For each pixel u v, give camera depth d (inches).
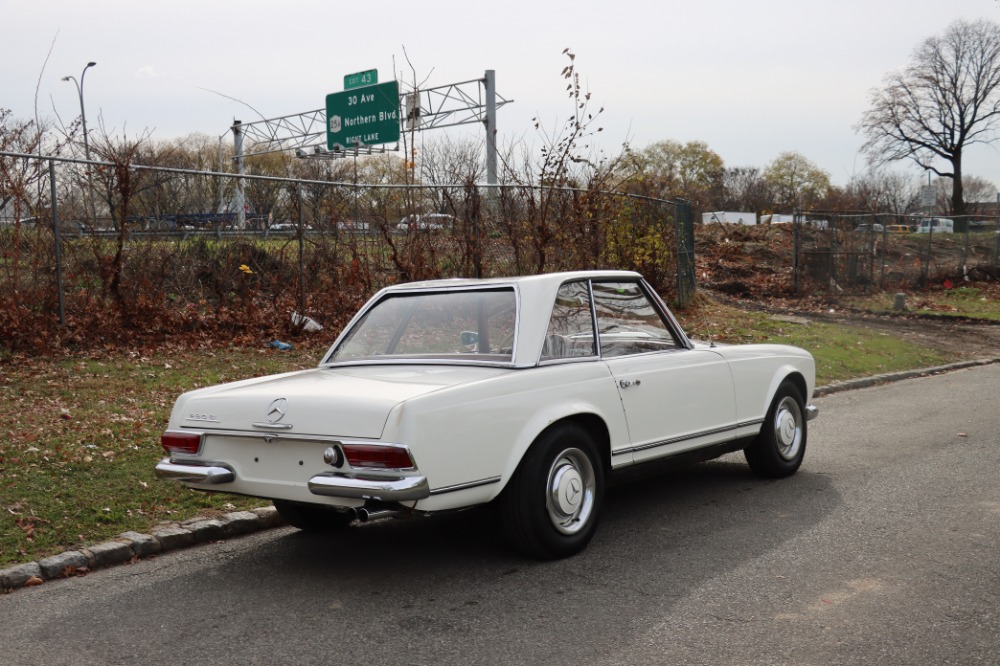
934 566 198.8
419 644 159.8
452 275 553.6
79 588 195.9
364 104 1321.4
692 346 258.4
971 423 389.4
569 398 207.0
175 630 169.6
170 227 475.8
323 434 180.7
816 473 297.4
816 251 1021.2
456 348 215.0
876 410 434.0
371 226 534.9
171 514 239.6
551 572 198.7
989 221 1441.9
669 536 226.2
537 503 199.3
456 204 555.5
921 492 268.1
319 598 185.6
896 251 1309.1
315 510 233.0
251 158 1583.4
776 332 674.2
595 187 613.9
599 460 214.8
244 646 161.0
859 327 768.3
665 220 736.3
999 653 151.9
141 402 350.3
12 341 419.5
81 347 434.0
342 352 230.1
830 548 213.6
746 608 174.7
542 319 211.0
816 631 162.6
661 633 162.7
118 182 454.6
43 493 244.7
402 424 173.8
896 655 151.6
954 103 2432.3
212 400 200.2
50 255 434.6
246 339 481.1
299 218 511.2
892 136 2527.1
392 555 215.3
